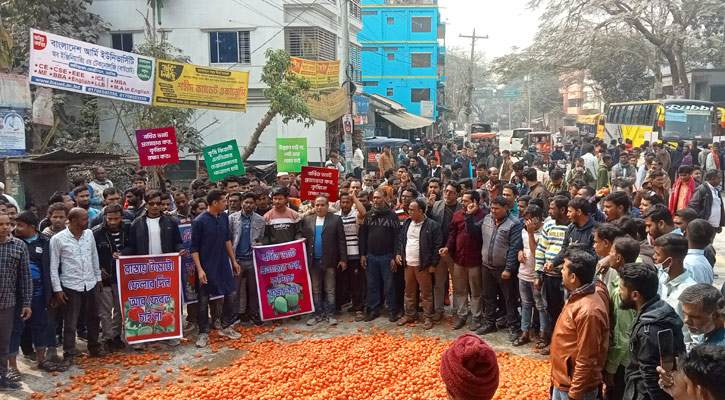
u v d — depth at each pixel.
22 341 7.66
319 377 6.76
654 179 10.20
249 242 9.02
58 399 6.50
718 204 10.00
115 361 7.63
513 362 7.25
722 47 35.25
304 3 23.98
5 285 6.58
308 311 9.11
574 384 4.48
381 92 56.09
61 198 9.05
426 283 8.73
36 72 13.17
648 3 32.44
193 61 24.27
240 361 7.53
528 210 7.67
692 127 26.67
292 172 13.20
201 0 24.00
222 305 8.60
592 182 15.68
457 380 2.57
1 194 8.52
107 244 8.02
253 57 24.20
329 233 8.97
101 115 22.84
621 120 33.91
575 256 4.62
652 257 5.82
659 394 4.09
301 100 19.25
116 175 18.56
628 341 5.01
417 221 8.70
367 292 9.21
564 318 4.67
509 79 40.69
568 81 54.62
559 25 36.94
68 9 21.88
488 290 8.38
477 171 13.69
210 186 11.54
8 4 20.00
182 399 6.27
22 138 12.71
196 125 24.17
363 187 12.84
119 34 24.33
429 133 54.78
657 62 35.50
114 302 8.18
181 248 8.37
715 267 11.94
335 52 27.70
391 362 7.18
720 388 2.42
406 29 55.28
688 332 4.84
